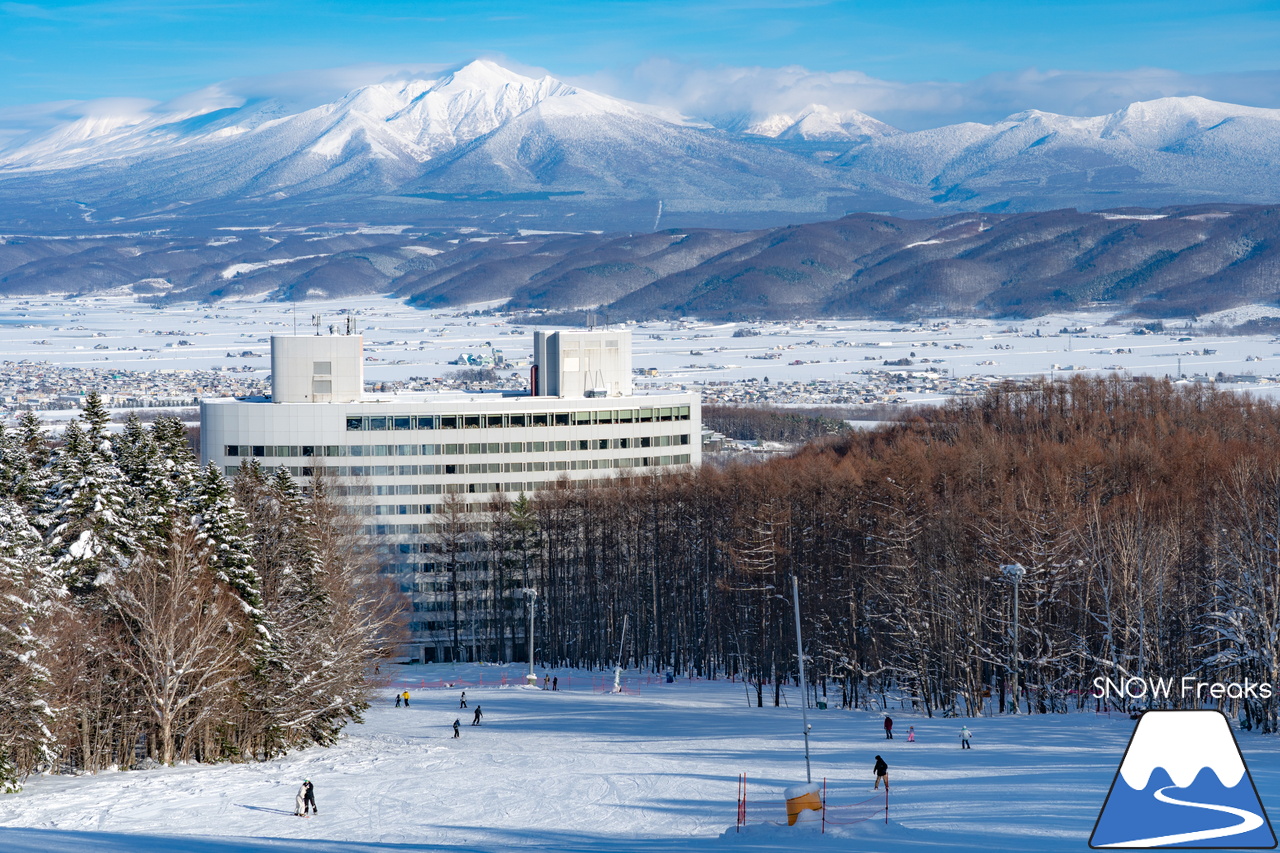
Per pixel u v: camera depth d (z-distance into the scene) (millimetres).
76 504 130000
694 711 188375
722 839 91250
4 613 111625
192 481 140125
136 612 128750
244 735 140000
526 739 155500
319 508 178125
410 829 99188
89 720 129000
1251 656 153875
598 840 93688
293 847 90250
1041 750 131750
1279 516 170875
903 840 85688
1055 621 196375
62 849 86188
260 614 136500
